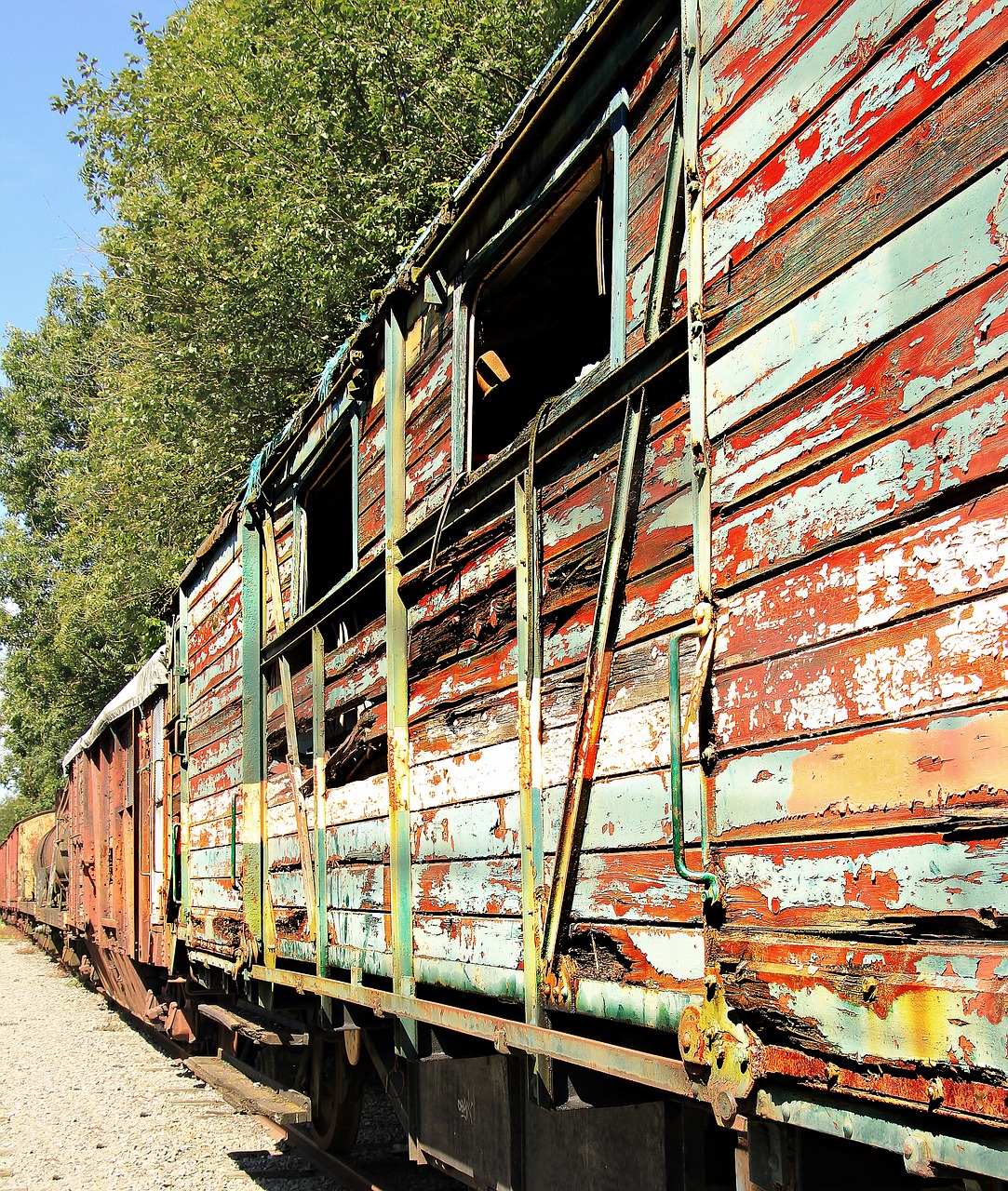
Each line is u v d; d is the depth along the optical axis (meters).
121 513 20.30
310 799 6.07
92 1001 17.81
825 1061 1.95
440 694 4.23
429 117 12.12
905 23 1.92
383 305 4.95
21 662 34.59
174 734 10.36
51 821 28.41
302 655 6.44
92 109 18.34
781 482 2.20
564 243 3.98
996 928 1.62
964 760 1.71
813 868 2.03
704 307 2.50
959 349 1.78
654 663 2.71
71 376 35.16
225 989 8.41
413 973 4.39
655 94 2.94
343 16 12.52
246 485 7.70
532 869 3.33
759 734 2.21
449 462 4.29
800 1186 2.14
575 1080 3.11
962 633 1.74
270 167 13.32
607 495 3.04
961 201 1.79
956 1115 1.65
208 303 14.77
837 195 2.09
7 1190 6.76
